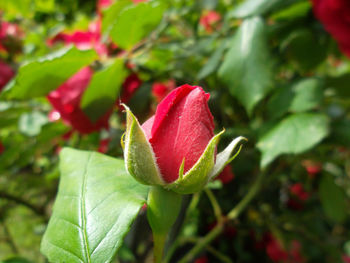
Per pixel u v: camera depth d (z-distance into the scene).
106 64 0.15
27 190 0.32
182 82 0.17
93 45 0.16
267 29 0.14
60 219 0.08
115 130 0.18
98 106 0.14
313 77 0.16
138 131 0.07
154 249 0.08
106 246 0.07
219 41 0.19
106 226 0.07
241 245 0.27
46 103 0.19
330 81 0.17
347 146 0.16
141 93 0.16
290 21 0.17
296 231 0.29
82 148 0.18
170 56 0.19
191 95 0.07
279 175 0.24
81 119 0.14
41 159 0.29
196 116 0.07
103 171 0.09
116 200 0.08
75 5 0.29
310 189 0.26
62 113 0.14
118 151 0.16
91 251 0.07
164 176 0.07
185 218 0.16
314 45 0.18
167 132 0.07
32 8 0.28
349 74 0.16
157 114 0.07
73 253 0.07
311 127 0.13
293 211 0.31
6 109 0.18
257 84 0.14
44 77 0.12
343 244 0.33
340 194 0.22
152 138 0.07
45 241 0.08
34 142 0.20
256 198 0.26
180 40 0.21
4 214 0.37
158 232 0.08
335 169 0.27
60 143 0.21
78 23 0.22
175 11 0.20
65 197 0.08
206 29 0.23
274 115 0.15
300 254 0.29
